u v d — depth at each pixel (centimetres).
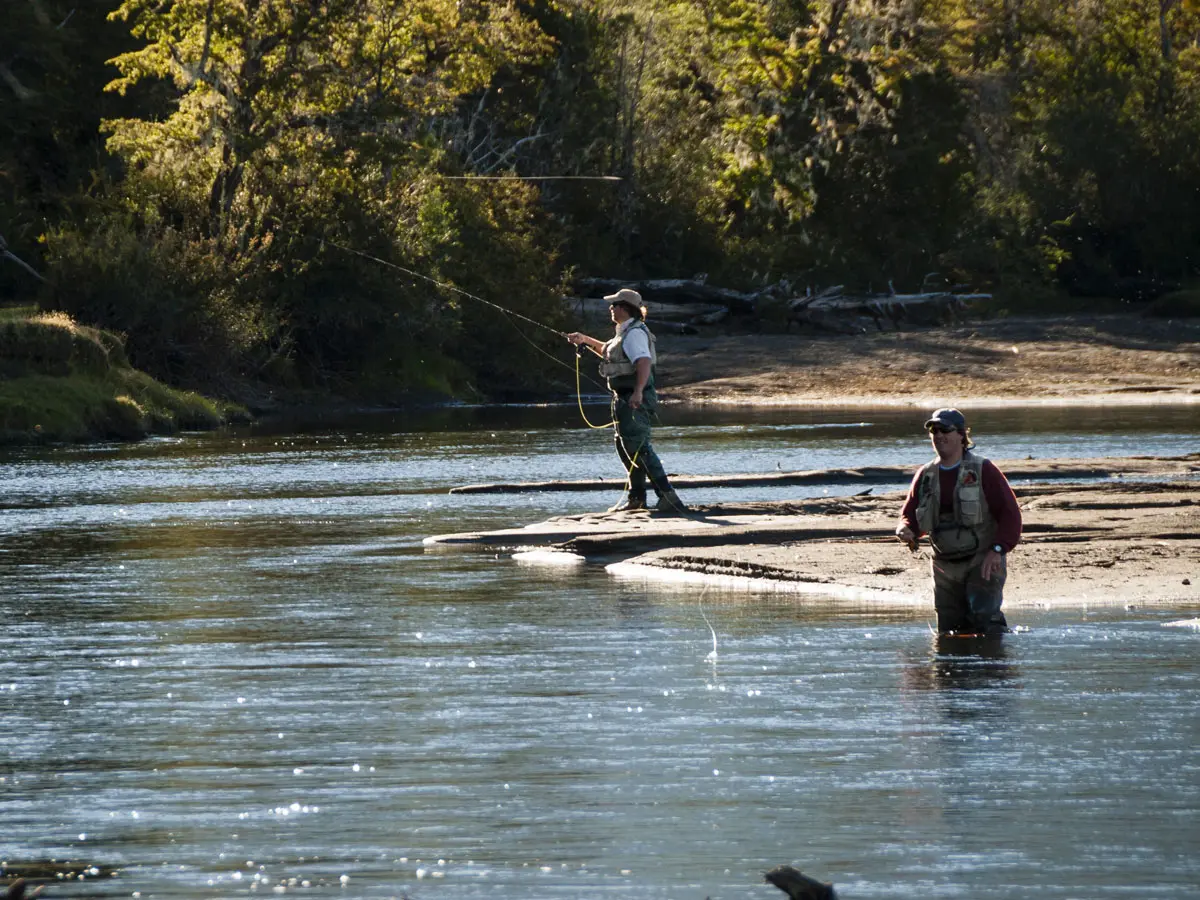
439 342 12544
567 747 1802
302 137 11819
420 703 2052
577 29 17788
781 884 1190
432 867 1373
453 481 5725
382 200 12319
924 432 7831
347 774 1694
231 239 11544
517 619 2745
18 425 8350
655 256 18812
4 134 12662
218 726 1931
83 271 10369
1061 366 12925
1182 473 5125
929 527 2545
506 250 13538
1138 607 2734
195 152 11562
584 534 3841
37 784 1667
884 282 18850
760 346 14750
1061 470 5175
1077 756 1719
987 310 18450
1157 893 1280
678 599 2967
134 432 8788
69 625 2725
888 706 1988
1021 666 2239
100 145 13075
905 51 19175
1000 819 1484
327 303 11788
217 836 1475
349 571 3431
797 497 4828
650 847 1420
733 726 1892
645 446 4197
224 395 10950
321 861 1395
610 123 18475
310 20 11619
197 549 3859
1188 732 1825
